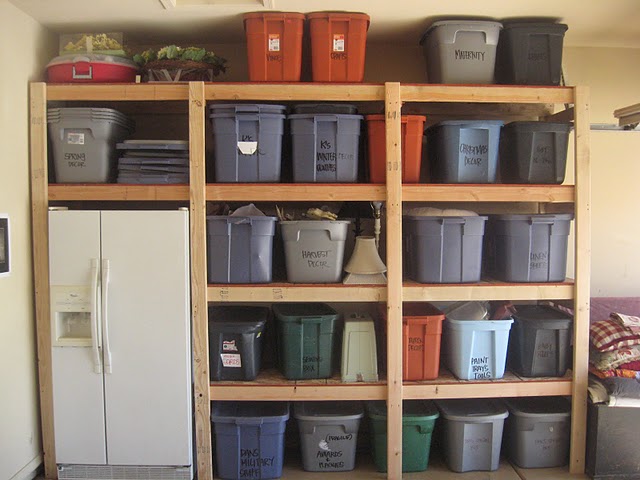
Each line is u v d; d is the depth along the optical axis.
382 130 2.98
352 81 2.99
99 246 2.86
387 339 2.98
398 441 2.98
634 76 3.69
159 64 3.04
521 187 3.00
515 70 3.09
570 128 3.17
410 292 2.98
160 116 3.58
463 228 3.02
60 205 3.45
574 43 3.60
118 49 3.08
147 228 2.86
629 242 3.72
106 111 2.94
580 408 3.04
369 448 3.48
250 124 2.94
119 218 2.85
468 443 3.06
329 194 2.94
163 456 2.91
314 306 3.32
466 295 3.01
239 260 2.97
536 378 3.09
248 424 2.95
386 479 3.01
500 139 3.32
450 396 3.01
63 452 2.91
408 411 3.11
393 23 3.16
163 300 2.87
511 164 3.14
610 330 3.07
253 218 2.93
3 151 2.71
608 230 3.73
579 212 3.01
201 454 2.95
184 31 3.28
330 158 2.98
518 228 3.04
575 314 3.04
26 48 2.92
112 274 2.86
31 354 2.97
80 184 2.95
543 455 3.11
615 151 3.70
